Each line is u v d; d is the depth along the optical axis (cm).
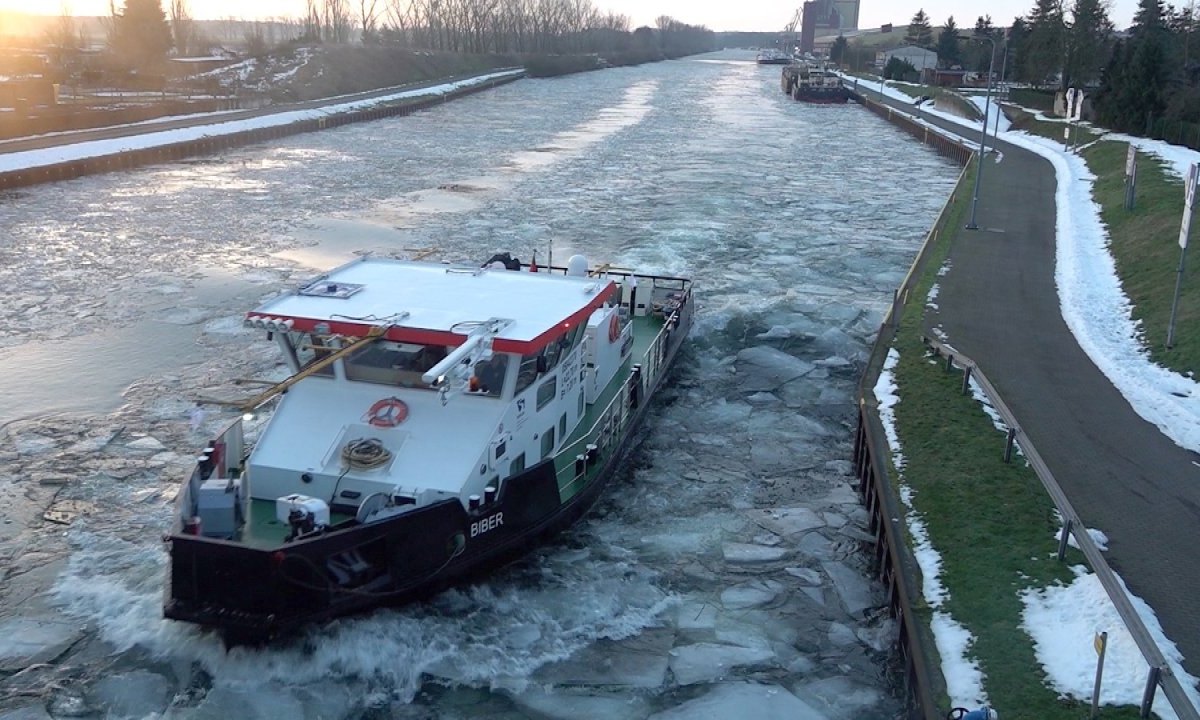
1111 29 8794
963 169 5478
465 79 11919
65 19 11894
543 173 5212
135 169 5106
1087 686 1001
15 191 4325
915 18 15662
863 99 10531
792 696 1162
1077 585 1177
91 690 1134
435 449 1266
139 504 1554
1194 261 2503
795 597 1366
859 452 1744
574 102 10175
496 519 1284
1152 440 1622
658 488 1677
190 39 11912
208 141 5803
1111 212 3553
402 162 5541
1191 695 973
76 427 1838
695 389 2164
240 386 2056
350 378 1324
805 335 2519
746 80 15538
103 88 8244
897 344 2139
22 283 2812
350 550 1141
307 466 1252
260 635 1133
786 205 4409
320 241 3462
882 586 1387
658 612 1320
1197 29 7850
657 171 5375
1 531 1460
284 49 10519
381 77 10744
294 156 5731
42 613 1269
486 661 1201
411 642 1212
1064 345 2142
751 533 1538
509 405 1302
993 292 2566
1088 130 5834
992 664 1051
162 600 1243
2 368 2131
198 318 2528
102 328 2431
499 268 1731
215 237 3484
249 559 1093
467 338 1259
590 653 1230
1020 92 8919
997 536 1306
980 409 1741
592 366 1652
